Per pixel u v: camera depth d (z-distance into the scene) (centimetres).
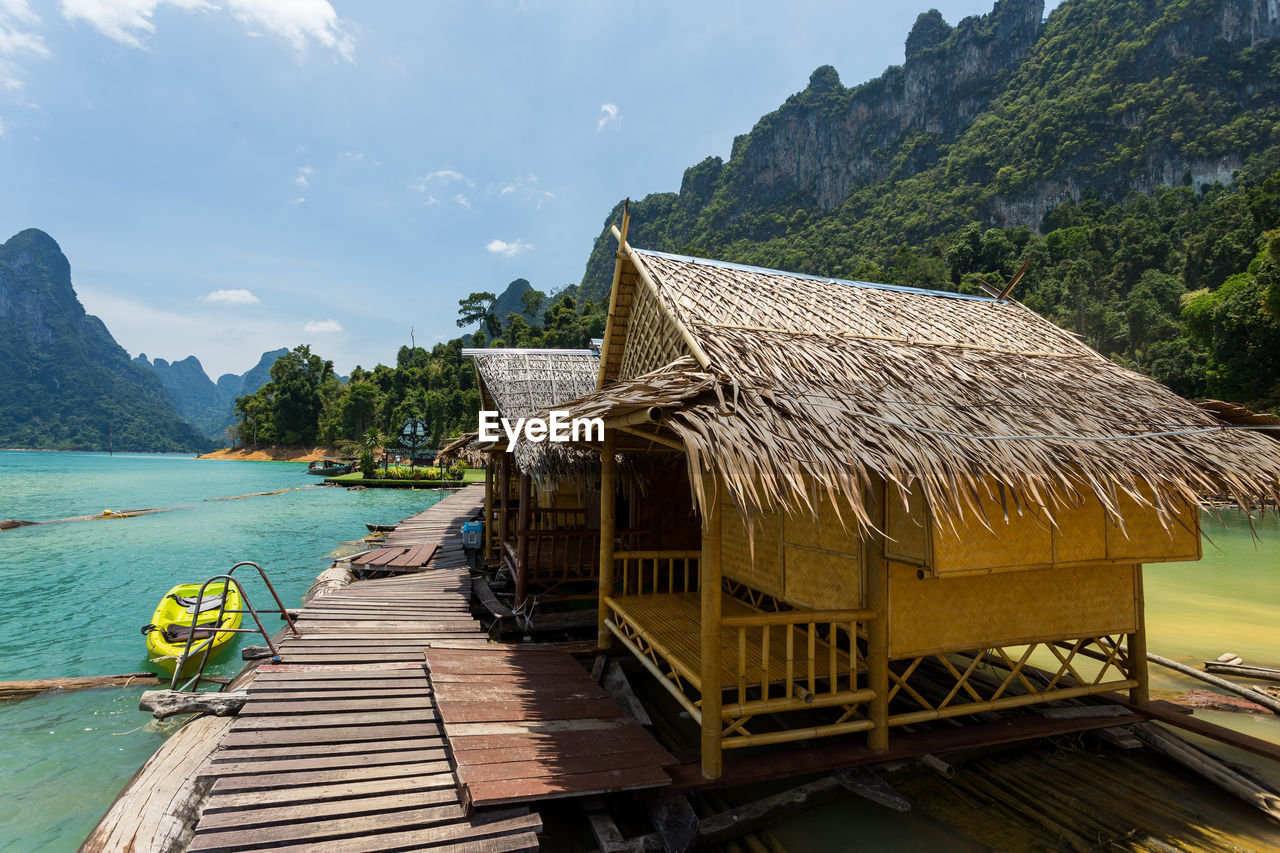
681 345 578
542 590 983
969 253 7431
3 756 576
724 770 416
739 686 421
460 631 706
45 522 2155
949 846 398
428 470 3769
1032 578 513
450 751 428
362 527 2083
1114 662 557
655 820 378
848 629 468
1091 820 422
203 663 660
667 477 905
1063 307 6275
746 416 376
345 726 459
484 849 327
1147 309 5522
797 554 577
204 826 332
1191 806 440
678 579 909
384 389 8000
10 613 1092
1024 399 512
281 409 8169
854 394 448
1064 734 528
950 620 482
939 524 406
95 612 1100
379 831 337
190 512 2486
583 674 574
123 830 384
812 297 646
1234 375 3025
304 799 361
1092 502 493
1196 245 6500
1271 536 1838
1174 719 519
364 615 763
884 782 433
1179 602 1098
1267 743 471
